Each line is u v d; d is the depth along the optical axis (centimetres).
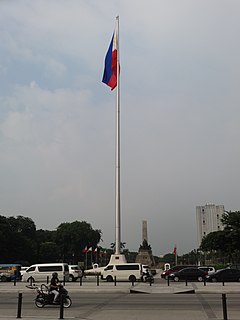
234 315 1788
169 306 2197
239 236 8112
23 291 3469
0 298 2862
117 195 5197
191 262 17938
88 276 6269
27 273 5034
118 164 5238
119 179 5225
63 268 4959
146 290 3300
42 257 12638
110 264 5000
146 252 11088
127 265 4931
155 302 2430
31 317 1728
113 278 4903
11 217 13000
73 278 5066
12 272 5728
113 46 5253
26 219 13350
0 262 10100
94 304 2345
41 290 2259
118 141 5262
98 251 14850
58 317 1744
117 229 5150
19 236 10856
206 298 2684
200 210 19400
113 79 5284
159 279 5841
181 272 5078
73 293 3259
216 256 14200
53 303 2184
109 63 5269
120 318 1730
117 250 5109
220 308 2075
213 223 19000
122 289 3425
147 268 5219
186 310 2003
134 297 2831
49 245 12862
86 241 14300
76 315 1839
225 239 8438
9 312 1972
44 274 4975
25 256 10969
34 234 13500
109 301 2528
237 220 8256
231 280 4812
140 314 1864
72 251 14462
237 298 2680
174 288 3469
